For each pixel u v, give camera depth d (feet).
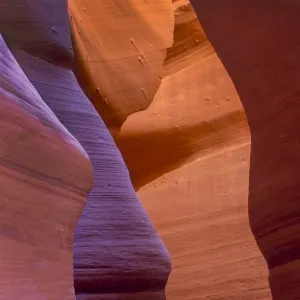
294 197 8.89
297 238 8.90
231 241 14.65
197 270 15.14
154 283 11.97
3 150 5.15
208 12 10.73
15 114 5.47
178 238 15.81
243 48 9.97
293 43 8.80
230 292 14.37
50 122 6.41
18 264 5.14
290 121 8.96
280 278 9.50
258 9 9.48
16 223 5.24
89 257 11.13
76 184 6.63
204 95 16.66
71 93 12.00
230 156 15.48
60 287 5.86
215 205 15.30
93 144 12.19
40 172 5.82
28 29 11.03
